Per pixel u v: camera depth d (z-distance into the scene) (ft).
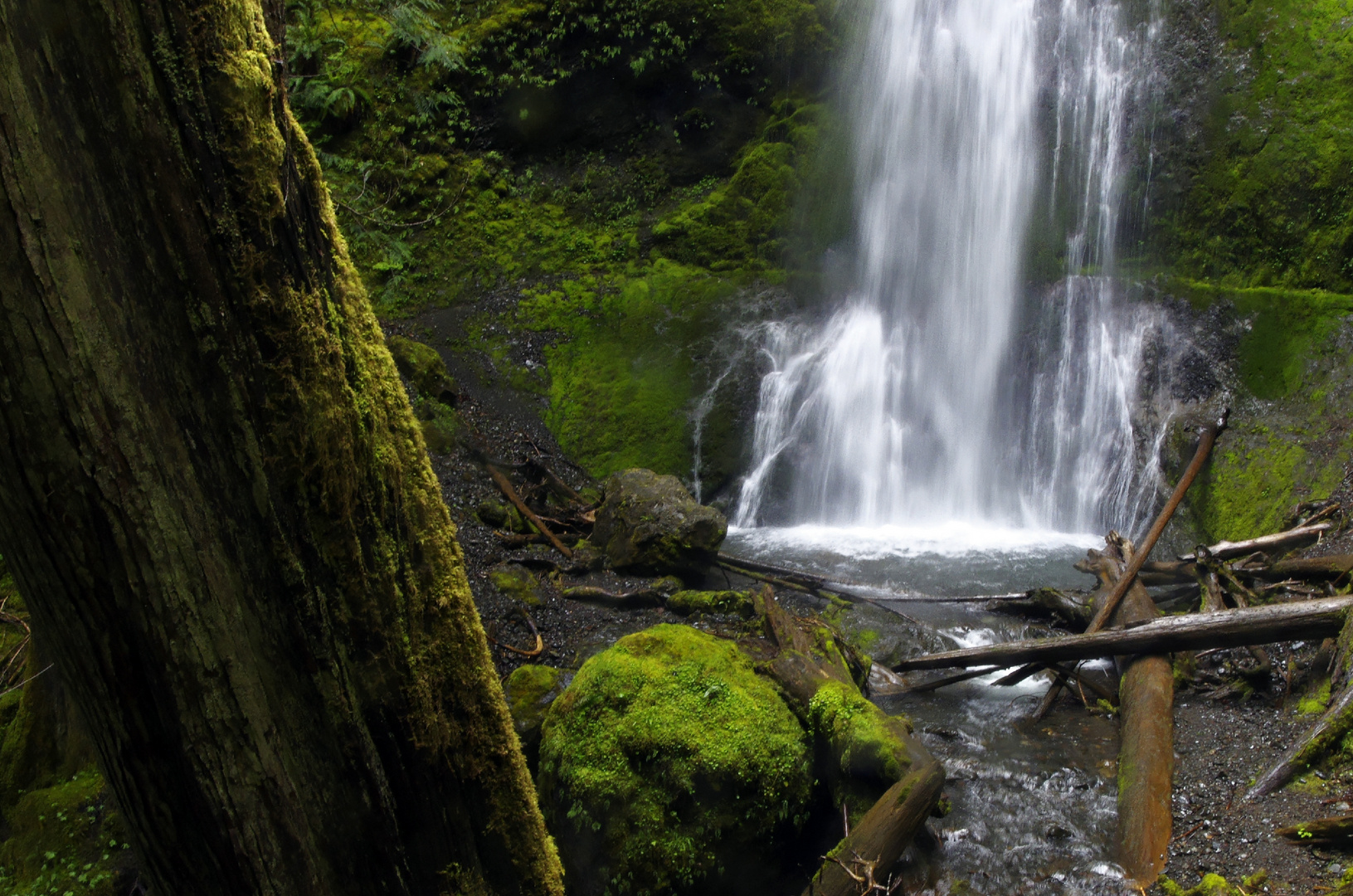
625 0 31.83
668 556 20.84
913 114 31.07
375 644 5.92
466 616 6.79
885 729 13.60
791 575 21.95
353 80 31.55
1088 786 14.90
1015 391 28.94
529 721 14.84
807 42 31.94
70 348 4.43
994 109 30.30
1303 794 13.06
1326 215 25.91
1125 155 29.27
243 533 5.16
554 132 32.73
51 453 4.52
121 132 4.48
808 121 31.94
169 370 4.80
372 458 5.95
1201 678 16.80
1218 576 19.16
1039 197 29.96
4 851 13.16
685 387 29.04
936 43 30.83
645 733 13.47
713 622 19.04
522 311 30.22
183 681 5.06
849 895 11.80
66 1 4.24
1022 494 28.35
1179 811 13.65
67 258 4.39
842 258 31.12
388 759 6.12
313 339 5.38
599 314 30.35
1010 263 29.91
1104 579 20.16
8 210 4.22
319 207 5.73
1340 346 24.31
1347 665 14.47
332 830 5.87
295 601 5.43
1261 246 27.07
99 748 5.39
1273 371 25.17
